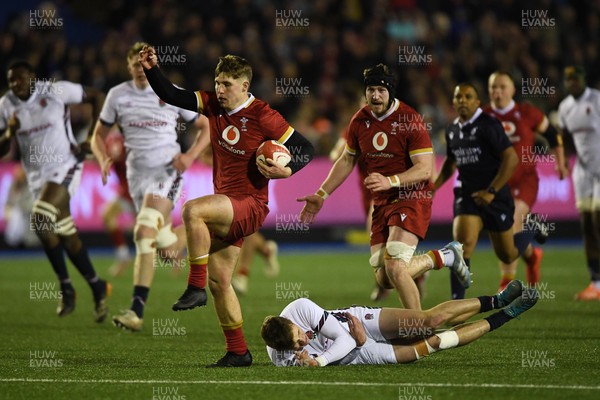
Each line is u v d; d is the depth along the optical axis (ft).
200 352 96.12
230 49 239.71
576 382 76.84
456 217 115.75
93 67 227.40
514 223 121.60
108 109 117.39
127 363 88.99
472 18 271.69
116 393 74.38
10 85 118.42
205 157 150.30
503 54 248.11
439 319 84.74
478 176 113.91
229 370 83.82
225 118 84.23
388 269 91.45
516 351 92.94
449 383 76.43
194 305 80.64
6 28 238.68
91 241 220.64
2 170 217.36
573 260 194.59
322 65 247.70
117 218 179.22
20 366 87.61
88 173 220.02
